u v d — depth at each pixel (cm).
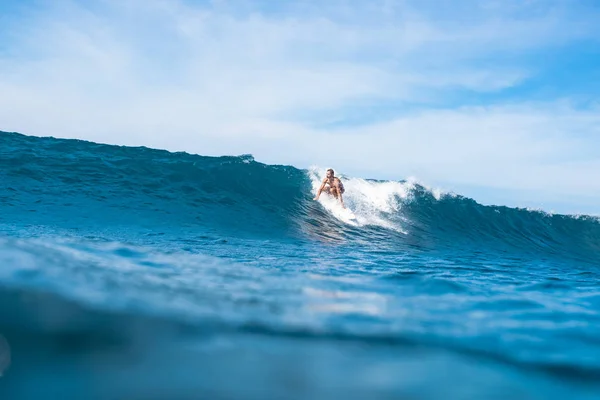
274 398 166
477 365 228
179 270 405
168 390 162
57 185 1280
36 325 191
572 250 1517
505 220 1645
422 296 414
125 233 985
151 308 238
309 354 214
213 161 1580
